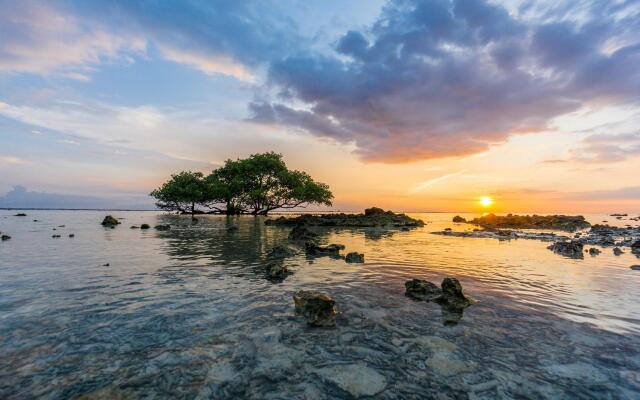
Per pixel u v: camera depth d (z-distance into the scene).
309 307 7.71
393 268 13.80
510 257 17.75
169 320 7.25
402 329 7.03
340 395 4.66
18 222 46.72
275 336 6.56
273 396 4.60
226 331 6.74
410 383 4.98
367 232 36.69
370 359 5.71
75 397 4.47
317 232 35.97
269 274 11.84
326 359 5.68
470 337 6.65
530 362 5.65
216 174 87.88
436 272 13.10
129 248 19.02
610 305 8.82
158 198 84.69
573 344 6.36
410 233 35.91
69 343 6.04
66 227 36.47
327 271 12.90
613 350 6.11
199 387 4.77
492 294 9.88
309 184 83.44
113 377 4.97
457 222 71.12
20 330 6.57
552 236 33.66
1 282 10.45
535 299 9.36
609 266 15.07
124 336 6.39
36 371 5.08
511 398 4.64
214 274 11.97
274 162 81.56
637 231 42.31
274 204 85.00
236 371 5.22
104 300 8.59
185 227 38.09
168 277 11.38
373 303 8.77
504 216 64.06
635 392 4.79
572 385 4.96
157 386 4.77
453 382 5.02
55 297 8.80
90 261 14.45
